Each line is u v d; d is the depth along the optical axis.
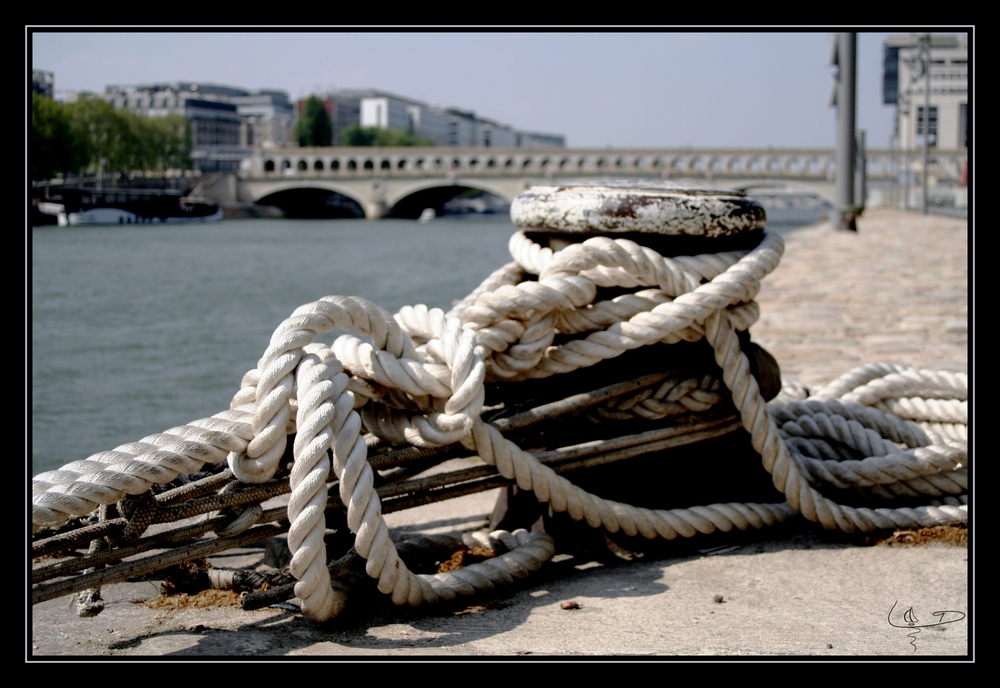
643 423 2.55
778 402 3.34
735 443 2.70
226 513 2.02
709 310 2.37
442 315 2.22
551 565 2.46
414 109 177.12
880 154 72.44
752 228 2.56
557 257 2.40
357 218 88.50
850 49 20.72
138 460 1.80
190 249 34.53
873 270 12.05
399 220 80.19
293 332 1.94
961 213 35.62
